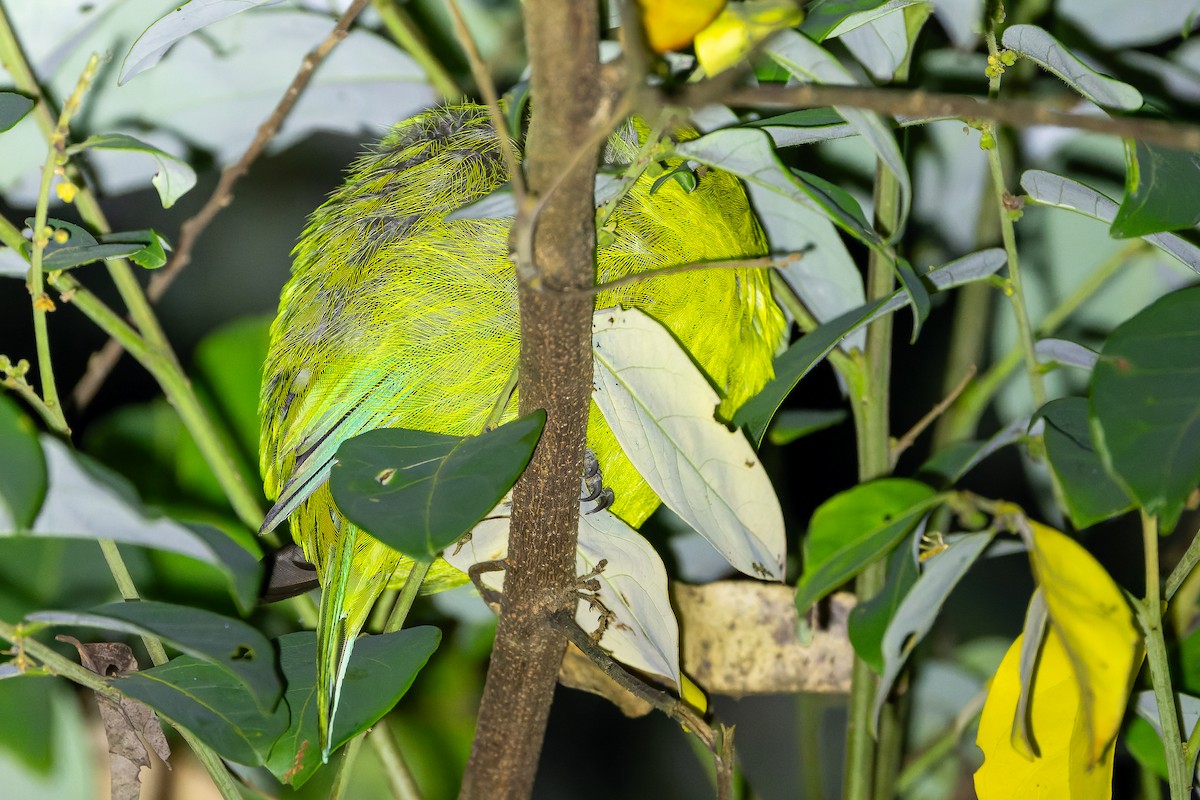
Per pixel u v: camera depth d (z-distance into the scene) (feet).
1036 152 22.07
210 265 26.22
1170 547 22.79
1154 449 10.75
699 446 14.07
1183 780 12.93
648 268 16.42
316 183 26.18
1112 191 21.89
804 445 25.90
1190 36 21.12
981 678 22.82
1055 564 12.59
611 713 25.18
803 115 13.84
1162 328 11.23
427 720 22.50
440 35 22.91
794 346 15.65
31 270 13.79
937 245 23.11
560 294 9.94
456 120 19.36
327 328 18.33
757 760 23.18
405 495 10.86
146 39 14.43
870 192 22.41
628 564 15.67
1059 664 13.55
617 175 11.10
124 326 17.75
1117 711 11.93
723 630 19.36
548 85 9.16
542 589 13.07
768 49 12.28
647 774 24.91
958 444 18.35
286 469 19.43
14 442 11.51
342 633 17.57
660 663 15.78
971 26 20.39
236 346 23.09
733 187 17.70
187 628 12.57
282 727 13.26
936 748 21.45
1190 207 12.01
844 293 18.79
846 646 19.35
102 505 12.09
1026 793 13.48
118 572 14.99
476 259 16.87
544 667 13.96
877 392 17.66
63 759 19.15
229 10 14.39
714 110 16.30
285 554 20.29
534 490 12.24
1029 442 16.43
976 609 23.63
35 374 25.71
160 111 20.85
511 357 16.85
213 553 12.32
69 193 13.76
